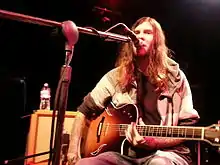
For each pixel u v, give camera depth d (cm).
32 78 436
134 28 242
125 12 430
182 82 232
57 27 179
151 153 225
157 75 232
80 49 436
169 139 220
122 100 239
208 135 204
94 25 395
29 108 432
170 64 239
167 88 230
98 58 438
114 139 239
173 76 233
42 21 174
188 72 438
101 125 244
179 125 226
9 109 419
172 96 229
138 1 430
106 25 373
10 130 420
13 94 420
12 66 427
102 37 195
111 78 249
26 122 422
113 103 244
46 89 362
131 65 241
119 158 225
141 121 230
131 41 211
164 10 434
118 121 240
